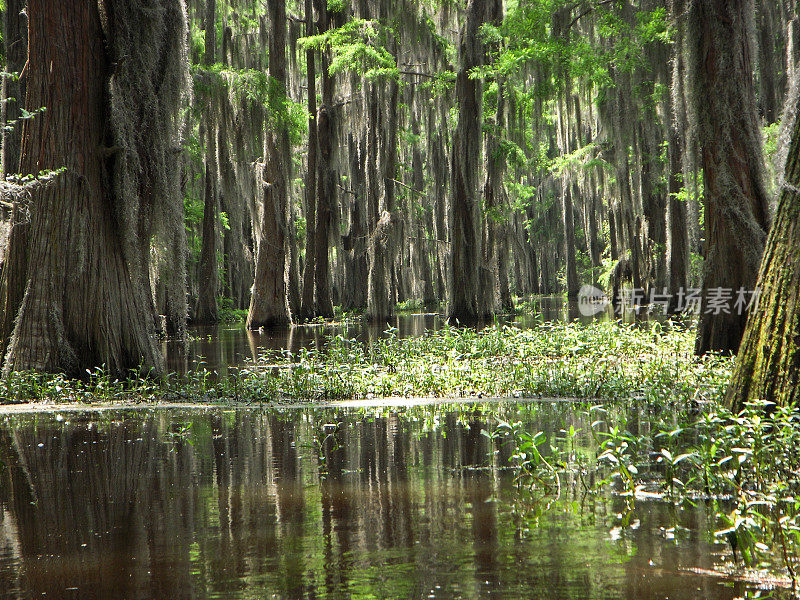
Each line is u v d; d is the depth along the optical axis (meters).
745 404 5.94
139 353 12.70
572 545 4.19
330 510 4.99
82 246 12.02
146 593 3.62
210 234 32.75
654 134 28.70
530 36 22.95
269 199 28.94
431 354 13.80
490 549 4.14
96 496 5.48
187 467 6.38
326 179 33.53
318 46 29.78
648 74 24.03
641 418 8.23
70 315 11.96
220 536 4.49
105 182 12.59
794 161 6.33
